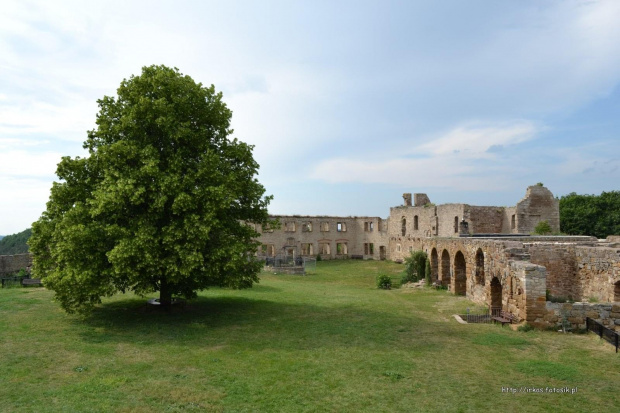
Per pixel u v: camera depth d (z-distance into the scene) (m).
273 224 21.80
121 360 12.95
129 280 16.70
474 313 20.47
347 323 18.28
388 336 15.98
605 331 14.55
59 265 17.28
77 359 12.98
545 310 16.22
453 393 10.48
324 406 9.79
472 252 24.94
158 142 18.55
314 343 15.08
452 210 47.88
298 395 10.41
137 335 15.99
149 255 15.91
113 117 18.47
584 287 20.84
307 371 12.09
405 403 9.94
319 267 52.16
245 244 18.94
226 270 17.84
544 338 15.16
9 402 9.77
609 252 19.12
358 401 10.07
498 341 14.85
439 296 27.02
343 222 68.50
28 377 11.39
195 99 18.73
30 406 9.57
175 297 23.81
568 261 21.53
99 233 16.48
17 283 28.73
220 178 18.00
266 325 17.89
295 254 63.25
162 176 16.94
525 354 13.45
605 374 11.65
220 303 23.06
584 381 11.15
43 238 17.73
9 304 21.17
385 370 12.12
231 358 13.30
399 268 50.41
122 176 16.78
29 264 33.69
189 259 16.16
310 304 23.19
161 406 9.70
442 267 31.17
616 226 57.09
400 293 29.00
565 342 14.67
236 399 10.14
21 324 17.28
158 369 12.17
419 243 50.72
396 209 60.72
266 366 12.52
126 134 18.16
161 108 17.31
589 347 14.15
